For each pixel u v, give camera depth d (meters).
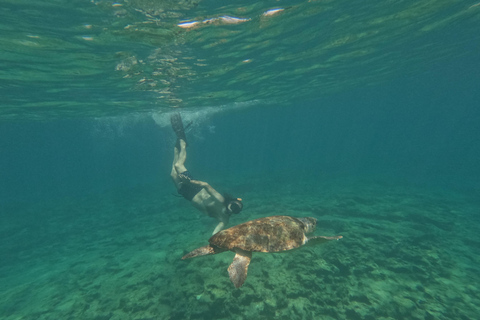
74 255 11.45
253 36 10.45
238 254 3.34
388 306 5.96
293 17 9.37
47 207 24.05
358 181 22.33
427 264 7.58
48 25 7.54
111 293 7.31
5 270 10.78
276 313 5.90
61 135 60.69
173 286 7.11
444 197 15.60
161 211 18.02
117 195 26.53
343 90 36.50
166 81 15.30
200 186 8.02
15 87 13.27
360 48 15.16
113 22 7.75
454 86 55.31
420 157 41.03
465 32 16.12
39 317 6.65
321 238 3.29
